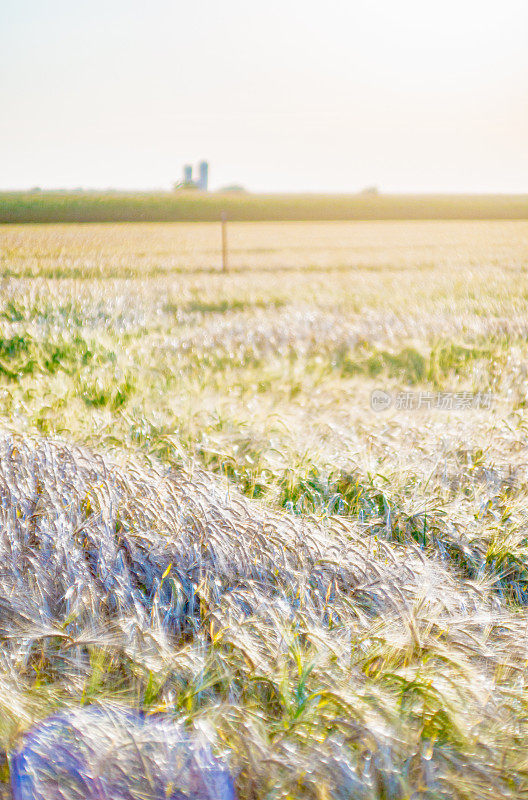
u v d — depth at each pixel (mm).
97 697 2230
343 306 12375
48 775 1928
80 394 6020
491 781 1965
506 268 20250
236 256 23812
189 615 2785
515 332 9914
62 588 2807
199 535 3121
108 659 2439
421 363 7957
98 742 2012
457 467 4629
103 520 3180
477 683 2271
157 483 3609
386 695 2229
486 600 3012
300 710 2131
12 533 3029
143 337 8789
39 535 3059
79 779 1924
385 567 3021
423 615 2631
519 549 3588
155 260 21578
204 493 3512
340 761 1949
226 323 9859
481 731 2111
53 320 9328
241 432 5168
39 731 2055
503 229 42719
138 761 1946
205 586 2850
